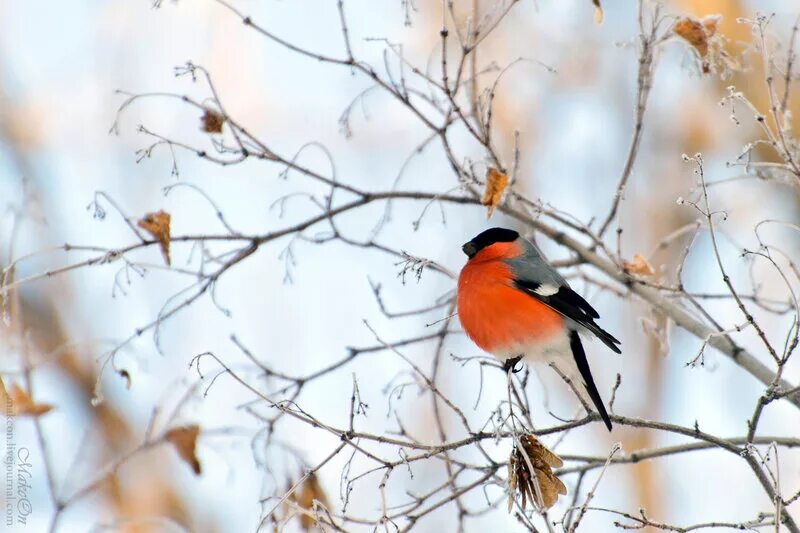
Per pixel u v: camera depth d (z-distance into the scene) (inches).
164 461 535.8
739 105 601.3
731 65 383.6
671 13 442.3
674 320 403.9
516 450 307.7
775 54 385.4
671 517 570.6
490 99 377.4
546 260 420.2
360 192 392.5
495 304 393.7
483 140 378.9
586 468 361.4
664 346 410.0
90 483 430.6
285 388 391.5
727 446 319.6
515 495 297.9
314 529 369.7
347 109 387.2
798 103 473.1
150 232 363.9
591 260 419.5
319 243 394.3
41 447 421.7
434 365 411.5
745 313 302.7
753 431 313.7
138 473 532.7
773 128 576.4
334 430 302.0
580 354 394.0
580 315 393.1
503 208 408.2
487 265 403.9
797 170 337.1
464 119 369.4
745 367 383.6
